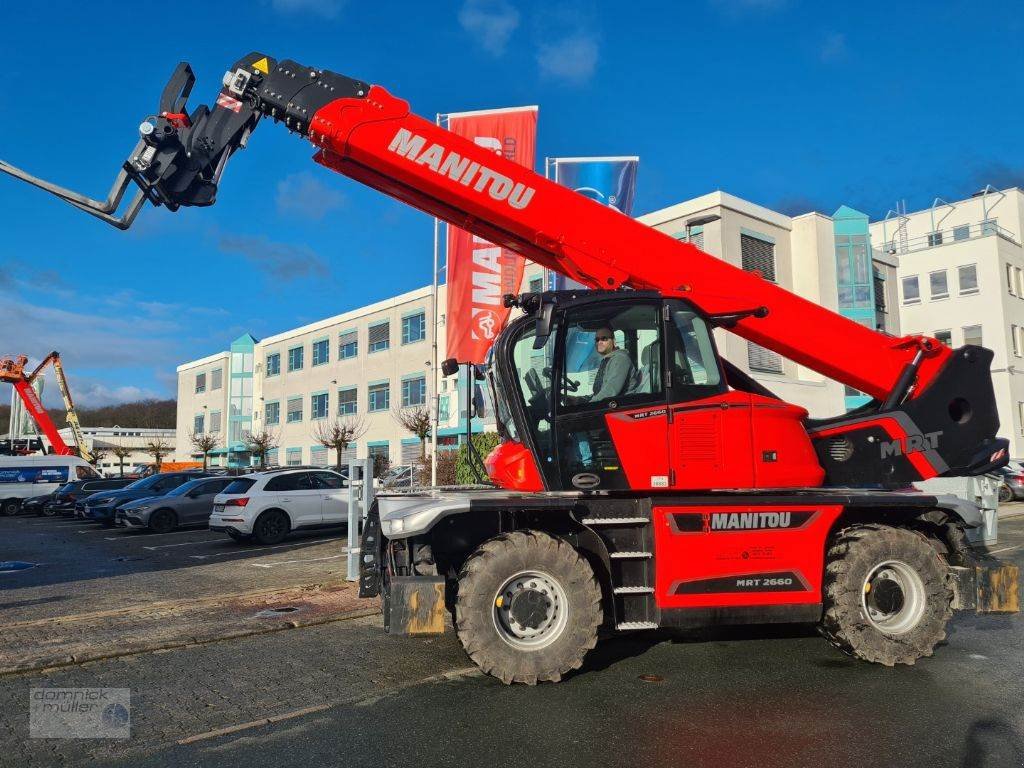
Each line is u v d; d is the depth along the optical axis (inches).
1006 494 934.4
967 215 1721.2
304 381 1979.6
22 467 1238.9
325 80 260.4
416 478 872.9
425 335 1598.2
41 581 449.7
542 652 215.6
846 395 1104.2
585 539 235.3
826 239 1153.4
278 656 255.3
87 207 253.8
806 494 246.1
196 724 189.2
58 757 169.3
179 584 426.3
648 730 179.8
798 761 160.2
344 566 475.8
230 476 818.8
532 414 243.6
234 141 264.8
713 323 263.4
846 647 239.1
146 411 4830.2
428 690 213.9
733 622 233.5
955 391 269.7
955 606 250.4
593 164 640.4
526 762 161.3
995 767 156.3
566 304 239.1
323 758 165.3
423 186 263.4
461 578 217.6
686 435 240.1
